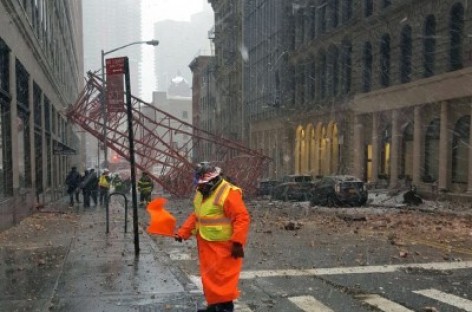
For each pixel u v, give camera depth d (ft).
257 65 175.22
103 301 20.79
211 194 18.16
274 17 157.69
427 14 87.30
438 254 33.78
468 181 77.92
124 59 30.66
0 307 19.77
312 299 22.86
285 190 95.20
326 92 125.08
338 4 120.26
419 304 21.90
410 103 90.99
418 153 90.02
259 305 21.89
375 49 103.45
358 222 53.42
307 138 136.77
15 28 55.67
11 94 52.34
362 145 109.09
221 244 17.92
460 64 81.51
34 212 63.41
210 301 17.76
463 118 80.94
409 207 72.64
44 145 85.25
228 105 208.33
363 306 21.68
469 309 21.13
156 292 22.15
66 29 156.87
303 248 36.68
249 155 114.83
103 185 81.30
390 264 30.60
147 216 61.16
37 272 26.03
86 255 30.96
